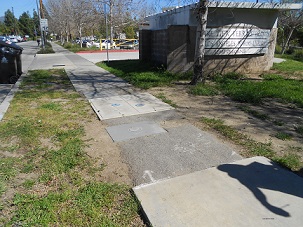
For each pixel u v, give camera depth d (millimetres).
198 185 2990
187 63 10148
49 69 13008
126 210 2650
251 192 2855
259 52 10844
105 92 7668
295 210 2576
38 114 5543
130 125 4945
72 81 9523
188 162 3549
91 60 18125
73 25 47812
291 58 19828
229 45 10242
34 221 2482
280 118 5402
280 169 3338
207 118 5336
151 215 2514
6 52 9320
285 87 8102
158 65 11914
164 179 3133
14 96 7125
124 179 3184
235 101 6691
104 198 2818
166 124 5012
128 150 3910
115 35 46375
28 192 2943
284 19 25062
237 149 3959
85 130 4711
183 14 10258
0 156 3752
